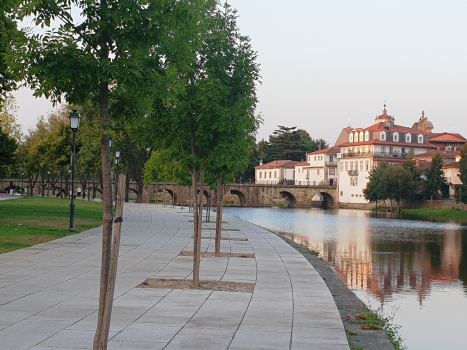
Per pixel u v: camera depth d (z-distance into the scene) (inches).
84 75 261.3
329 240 1552.7
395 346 333.1
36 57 264.5
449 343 466.6
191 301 407.2
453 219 2977.4
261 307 392.2
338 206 4815.5
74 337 295.1
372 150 4510.3
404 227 2249.0
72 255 650.2
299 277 543.8
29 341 286.2
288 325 339.0
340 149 4857.3
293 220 2573.8
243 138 583.8
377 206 4256.9
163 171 1936.5
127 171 3043.8
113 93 292.5
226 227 1277.1
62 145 2704.2
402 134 4722.0
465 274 934.4
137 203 2999.5
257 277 536.4
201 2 314.7
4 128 2161.7
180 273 543.8
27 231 911.7
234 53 622.2
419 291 751.7
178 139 527.5
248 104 601.3
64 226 1052.5
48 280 478.6
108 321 228.7
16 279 480.7
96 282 471.8
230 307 389.4
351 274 907.4
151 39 288.5
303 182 5447.8
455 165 4008.4
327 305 404.5
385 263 1069.8
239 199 4926.2
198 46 356.2
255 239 985.5
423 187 3791.8
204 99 493.0
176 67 339.9
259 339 303.7
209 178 1048.2
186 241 881.5
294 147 6437.0
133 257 663.1
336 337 311.9
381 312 597.6
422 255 1239.5
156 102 488.7
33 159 3048.7
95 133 267.9
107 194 254.5
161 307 383.6
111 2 271.1
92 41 280.1
